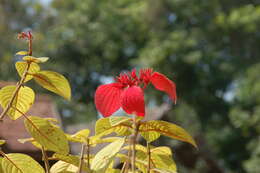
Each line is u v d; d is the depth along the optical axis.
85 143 1.87
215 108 22.31
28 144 4.11
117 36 23.72
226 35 22.23
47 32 24.38
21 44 21.31
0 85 2.78
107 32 23.67
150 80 1.69
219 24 21.70
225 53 22.72
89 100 24.42
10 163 1.86
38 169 1.87
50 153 3.75
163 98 21.20
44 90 20.33
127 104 1.59
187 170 12.41
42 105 5.15
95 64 24.30
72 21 23.84
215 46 22.53
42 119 1.76
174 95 1.66
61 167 2.00
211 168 11.67
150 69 1.70
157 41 22.14
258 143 17.95
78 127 8.90
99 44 23.75
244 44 22.08
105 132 1.77
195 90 21.62
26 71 1.76
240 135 20.47
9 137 4.02
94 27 23.53
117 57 24.06
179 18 23.16
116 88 1.73
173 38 21.38
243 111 18.11
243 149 20.41
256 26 20.98
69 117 23.95
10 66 20.89
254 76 18.00
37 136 1.74
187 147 11.24
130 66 24.33
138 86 1.65
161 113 9.43
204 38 22.52
